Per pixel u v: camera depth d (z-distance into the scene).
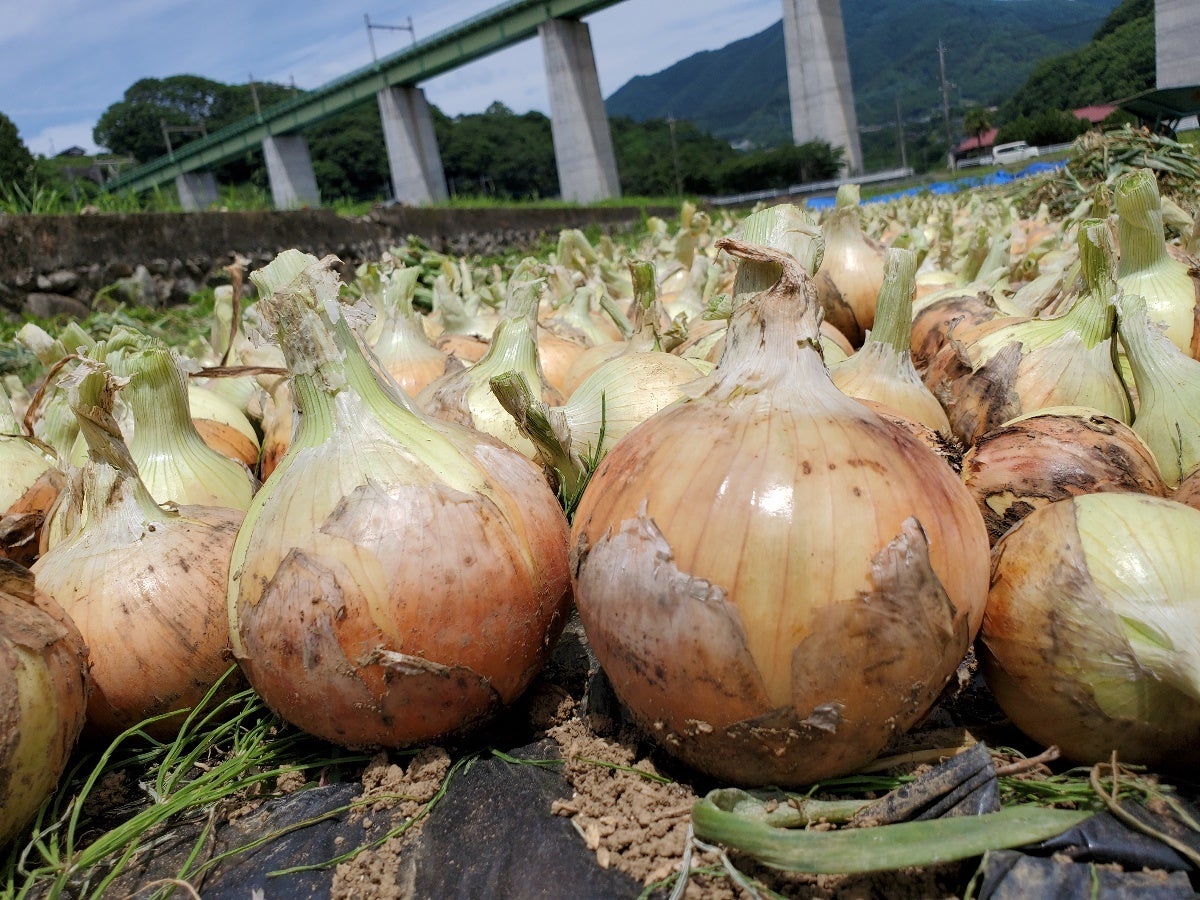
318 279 0.27
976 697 0.29
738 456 0.22
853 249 0.61
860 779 0.24
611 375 0.40
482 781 0.26
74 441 0.43
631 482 0.23
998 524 0.31
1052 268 0.58
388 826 0.25
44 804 0.25
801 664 0.21
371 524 0.25
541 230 3.07
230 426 0.49
